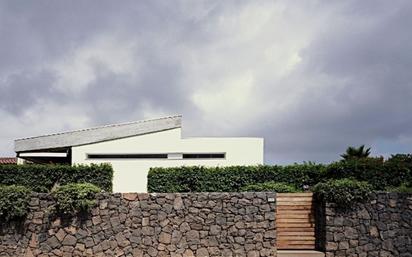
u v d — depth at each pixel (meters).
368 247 15.80
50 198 15.81
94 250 15.60
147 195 15.95
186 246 15.73
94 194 15.88
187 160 25.70
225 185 21.39
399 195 16.03
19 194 15.64
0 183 21.44
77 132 26.06
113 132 25.98
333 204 15.96
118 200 15.88
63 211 15.60
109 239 15.67
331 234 15.83
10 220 15.66
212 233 15.79
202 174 21.55
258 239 15.77
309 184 21.25
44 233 15.65
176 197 15.97
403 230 15.87
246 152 25.73
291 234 16.61
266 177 21.42
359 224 15.90
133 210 15.85
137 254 15.64
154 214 15.85
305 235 16.62
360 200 15.99
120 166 25.61
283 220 16.69
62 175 21.72
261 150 25.81
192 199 15.95
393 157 22.98
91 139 25.94
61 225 15.67
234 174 21.48
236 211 15.90
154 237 15.74
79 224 15.68
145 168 25.59
